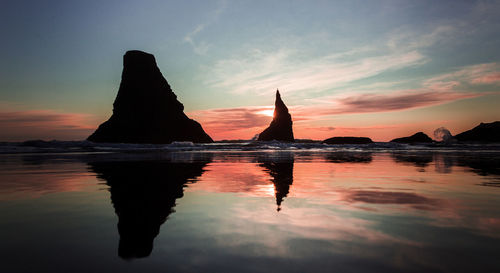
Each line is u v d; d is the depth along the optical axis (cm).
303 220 348
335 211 394
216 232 301
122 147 3491
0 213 386
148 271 208
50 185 634
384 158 1667
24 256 237
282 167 1094
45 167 1055
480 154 2047
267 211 395
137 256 237
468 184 649
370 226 321
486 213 381
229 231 304
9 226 324
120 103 6900
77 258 233
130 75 7125
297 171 946
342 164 1238
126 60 7256
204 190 570
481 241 268
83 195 516
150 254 241
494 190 570
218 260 228
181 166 1110
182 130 7888
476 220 345
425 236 285
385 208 412
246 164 1228
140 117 6931
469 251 243
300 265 216
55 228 317
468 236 283
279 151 2917
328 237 284
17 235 292
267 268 211
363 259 227
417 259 226
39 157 1684
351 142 6128
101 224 333
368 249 250
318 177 781
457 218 355
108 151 2648
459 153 2228
